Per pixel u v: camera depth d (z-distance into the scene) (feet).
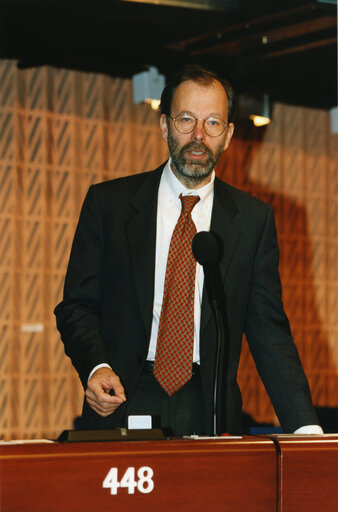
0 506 4.04
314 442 4.75
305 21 15.84
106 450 4.29
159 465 4.37
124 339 6.55
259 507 4.57
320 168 21.88
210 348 6.50
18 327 17.97
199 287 6.67
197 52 18.28
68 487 4.17
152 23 16.38
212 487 4.47
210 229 6.89
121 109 19.45
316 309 21.43
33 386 17.99
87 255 6.86
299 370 6.61
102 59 18.86
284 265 21.18
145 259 6.66
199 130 6.51
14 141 18.13
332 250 21.81
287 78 20.36
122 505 4.28
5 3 15.29
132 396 6.38
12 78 18.19
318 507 4.69
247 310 6.98
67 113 18.79
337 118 21.91
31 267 18.20
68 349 6.35
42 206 18.38
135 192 7.01
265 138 21.26
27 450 4.17
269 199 21.21
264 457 4.60
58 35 17.19
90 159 19.03
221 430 6.38
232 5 15.37
